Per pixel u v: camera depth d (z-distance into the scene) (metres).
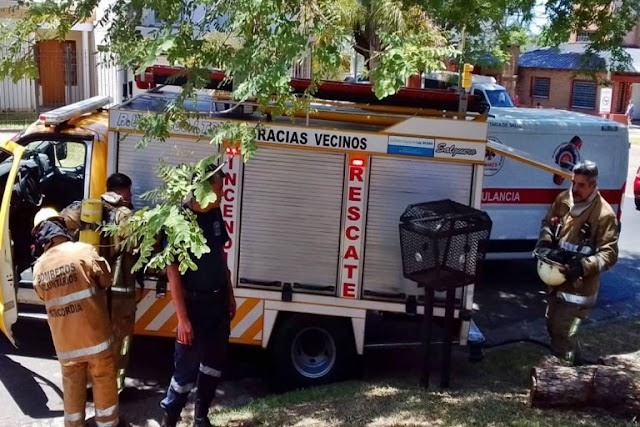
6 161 6.76
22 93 20.59
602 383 5.14
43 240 5.02
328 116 6.11
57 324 4.93
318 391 5.87
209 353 5.07
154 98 6.43
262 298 5.97
